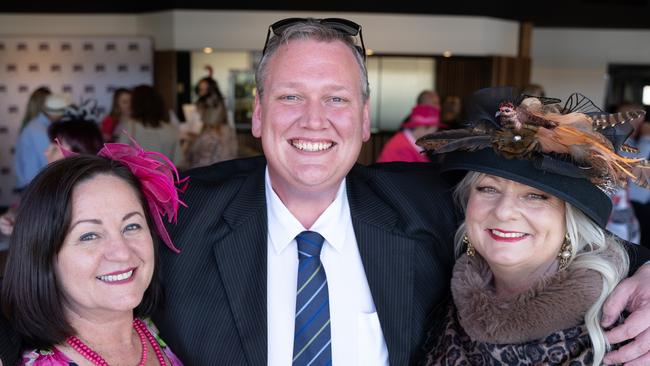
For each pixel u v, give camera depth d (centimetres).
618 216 344
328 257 154
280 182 150
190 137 515
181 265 148
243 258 150
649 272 128
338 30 142
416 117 387
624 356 119
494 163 130
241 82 797
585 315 123
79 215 117
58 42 763
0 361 113
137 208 126
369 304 154
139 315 140
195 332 146
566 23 875
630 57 925
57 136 273
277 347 148
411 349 154
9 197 766
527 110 129
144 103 414
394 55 809
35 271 116
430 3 771
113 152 129
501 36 820
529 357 125
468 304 134
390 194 165
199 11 763
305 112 138
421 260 159
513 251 131
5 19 787
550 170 124
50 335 119
